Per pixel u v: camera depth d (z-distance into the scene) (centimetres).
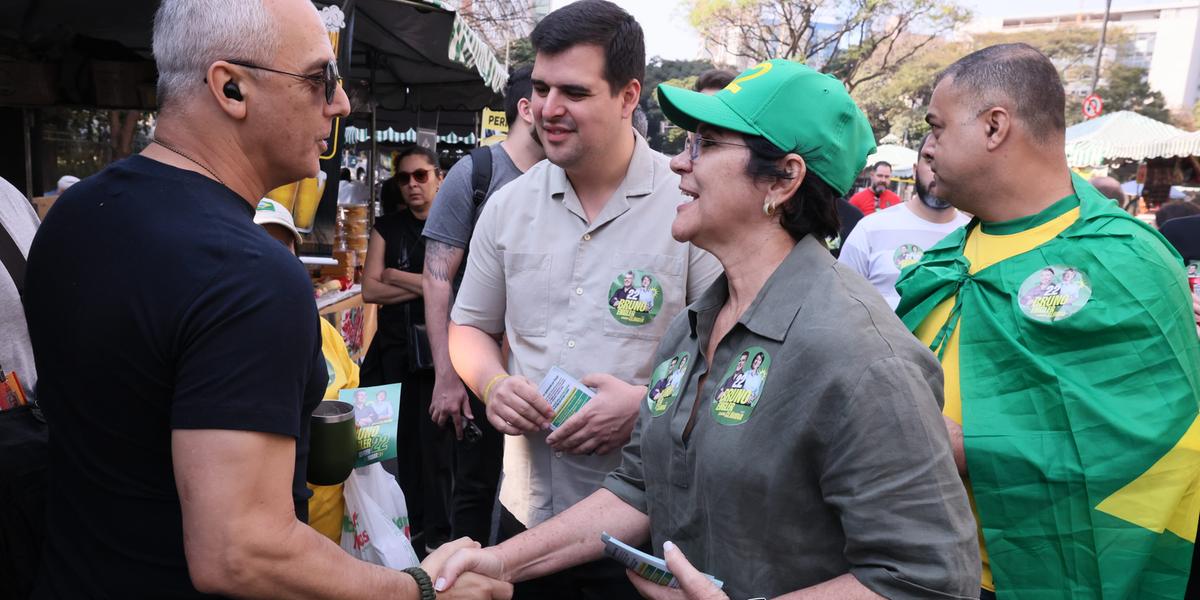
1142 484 170
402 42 666
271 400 119
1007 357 184
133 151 565
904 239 368
